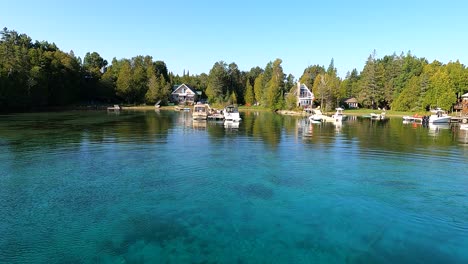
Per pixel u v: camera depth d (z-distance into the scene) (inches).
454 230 487.2
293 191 653.3
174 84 6122.1
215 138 1353.3
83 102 4180.6
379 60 5108.3
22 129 1545.3
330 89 3944.4
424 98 3722.9
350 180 734.5
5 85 2635.3
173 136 1393.9
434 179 748.0
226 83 5393.7
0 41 3563.0
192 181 709.9
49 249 414.6
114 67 5241.1
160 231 469.7
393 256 411.5
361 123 2413.9
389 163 904.3
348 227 492.7
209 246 427.8
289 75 5388.8
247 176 755.4
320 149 1113.4
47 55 3614.7
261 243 438.3
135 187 661.9
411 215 540.7
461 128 2066.9
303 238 454.9
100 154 965.2
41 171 764.6
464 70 3777.1
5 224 482.3
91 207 551.8
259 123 2233.0
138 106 4471.0
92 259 392.2
